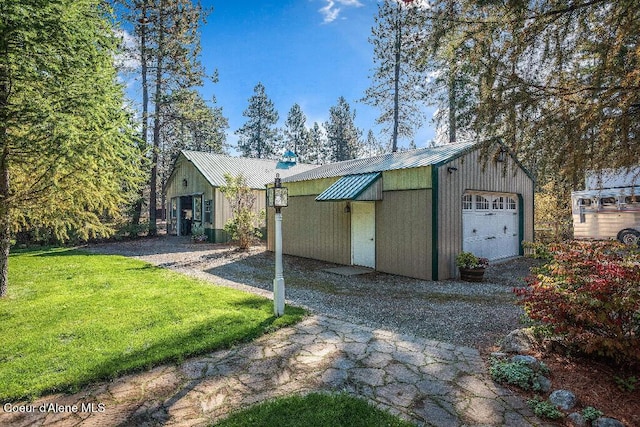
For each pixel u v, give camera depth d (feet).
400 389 10.57
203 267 33.40
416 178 28.19
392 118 72.33
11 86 16.74
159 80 63.00
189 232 66.44
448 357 12.86
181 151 63.21
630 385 10.30
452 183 28.99
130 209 64.03
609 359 11.79
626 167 10.79
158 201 128.16
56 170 16.35
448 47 12.26
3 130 16.03
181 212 66.44
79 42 17.79
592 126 10.49
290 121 153.79
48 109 15.70
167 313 17.33
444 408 9.59
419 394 10.30
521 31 10.89
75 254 40.73
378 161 37.35
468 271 27.37
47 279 26.18
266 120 148.66
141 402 9.84
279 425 8.62
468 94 13.73
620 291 10.89
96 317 16.75
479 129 12.87
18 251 43.24
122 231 59.16
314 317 17.49
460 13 11.60
